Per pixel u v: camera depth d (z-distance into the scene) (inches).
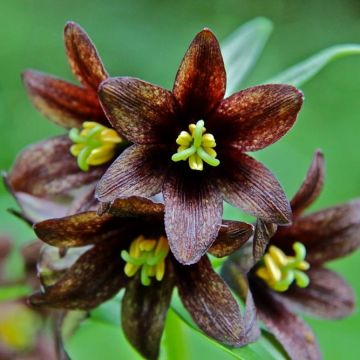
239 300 11.1
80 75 11.5
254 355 11.1
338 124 29.1
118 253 11.2
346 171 26.6
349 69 31.9
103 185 10.5
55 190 11.8
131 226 11.1
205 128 11.2
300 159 24.4
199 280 10.9
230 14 38.0
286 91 10.7
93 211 10.7
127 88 10.6
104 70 11.2
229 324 10.6
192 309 10.9
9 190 11.6
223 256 10.6
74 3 35.4
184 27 36.5
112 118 10.6
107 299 11.2
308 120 28.4
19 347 14.2
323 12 38.6
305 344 11.5
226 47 13.2
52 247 11.2
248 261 10.8
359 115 30.1
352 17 38.4
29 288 12.9
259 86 10.8
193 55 10.8
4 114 28.5
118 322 12.2
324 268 12.1
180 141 10.9
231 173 11.0
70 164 11.9
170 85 33.1
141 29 35.4
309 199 11.6
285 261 11.7
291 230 11.9
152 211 10.7
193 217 10.6
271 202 10.6
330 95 31.2
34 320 14.3
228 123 11.1
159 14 36.5
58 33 33.8
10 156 27.2
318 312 12.0
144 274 11.1
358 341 18.3
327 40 38.0
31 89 12.0
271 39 37.9
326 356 18.2
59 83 11.8
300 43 38.1
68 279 11.0
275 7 38.8
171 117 11.0
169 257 11.2
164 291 11.2
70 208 11.4
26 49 32.9
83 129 12.0
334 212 11.9
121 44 34.2
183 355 12.5
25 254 12.7
